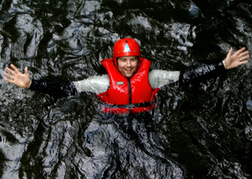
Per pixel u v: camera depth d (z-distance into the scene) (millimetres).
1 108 3400
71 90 3438
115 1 5074
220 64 3605
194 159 2816
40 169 2734
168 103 3506
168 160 2793
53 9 4910
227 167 2744
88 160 2801
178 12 5004
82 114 3328
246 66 4043
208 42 4605
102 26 4746
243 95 3652
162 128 3180
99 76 3549
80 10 4945
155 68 4168
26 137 3072
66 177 2660
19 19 4629
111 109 3357
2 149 2920
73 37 4539
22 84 3168
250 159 2838
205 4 5176
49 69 4066
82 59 4238
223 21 4926
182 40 4633
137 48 3330
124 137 3035
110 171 2695
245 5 5176
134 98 3359
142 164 2756
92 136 3047
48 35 4496
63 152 2893
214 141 3035
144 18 4867
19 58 4148
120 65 3332
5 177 2672
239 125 3256
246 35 4688
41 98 3551
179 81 3639
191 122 3268
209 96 3656
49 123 3223
